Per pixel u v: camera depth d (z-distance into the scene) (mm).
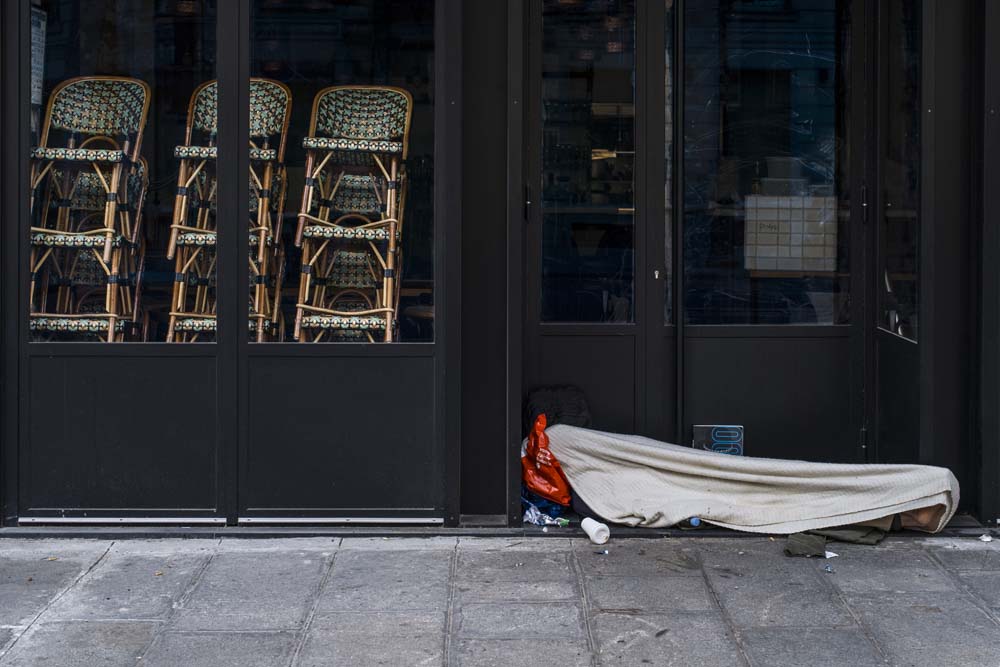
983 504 5723
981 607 4785
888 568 5234
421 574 5164
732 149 6102
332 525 5746
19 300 5711
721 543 5551
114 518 5746
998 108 5570
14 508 5750
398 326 5711
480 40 5637
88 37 5727
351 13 5668
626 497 5719
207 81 5734
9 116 5676
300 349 5691
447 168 5617
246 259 5703
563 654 4344
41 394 5719
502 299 5750
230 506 5730
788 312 6102
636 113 6000
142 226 5762
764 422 6082
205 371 5715
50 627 4602
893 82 5918
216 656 4336
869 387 6082
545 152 6027
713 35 6055
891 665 4254
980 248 5645
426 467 5727
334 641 4461
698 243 6094
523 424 6012
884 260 6043
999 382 5676
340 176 5715
